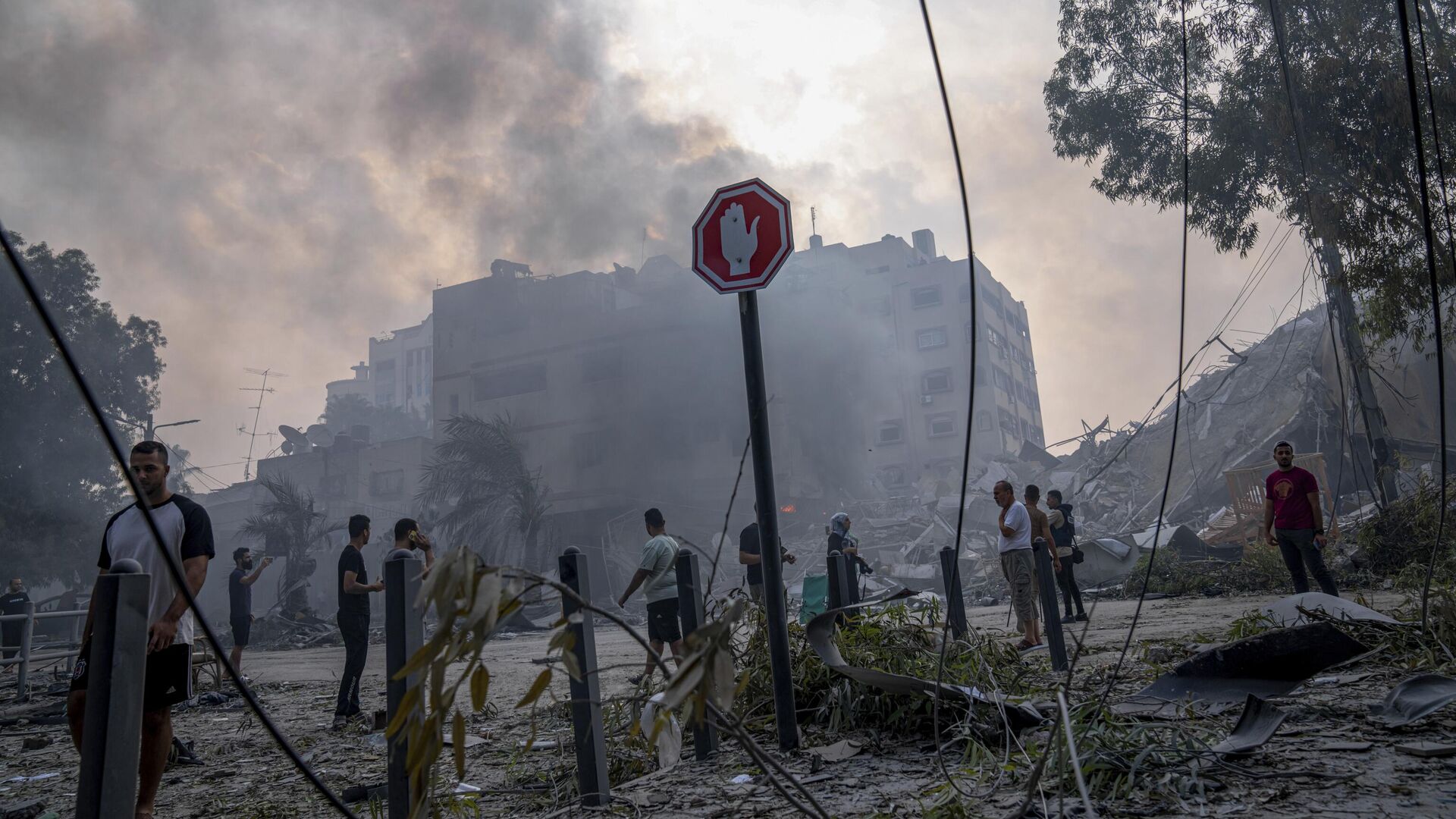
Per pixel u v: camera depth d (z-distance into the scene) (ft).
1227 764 9.75
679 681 4.53
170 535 11.95
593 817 10.80
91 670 5.97
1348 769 9.36
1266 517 28.53
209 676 32.68
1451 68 44.34
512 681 30.30
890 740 13.29
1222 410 118.21
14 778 18.10
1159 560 60.59
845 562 20.97
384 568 8.98
